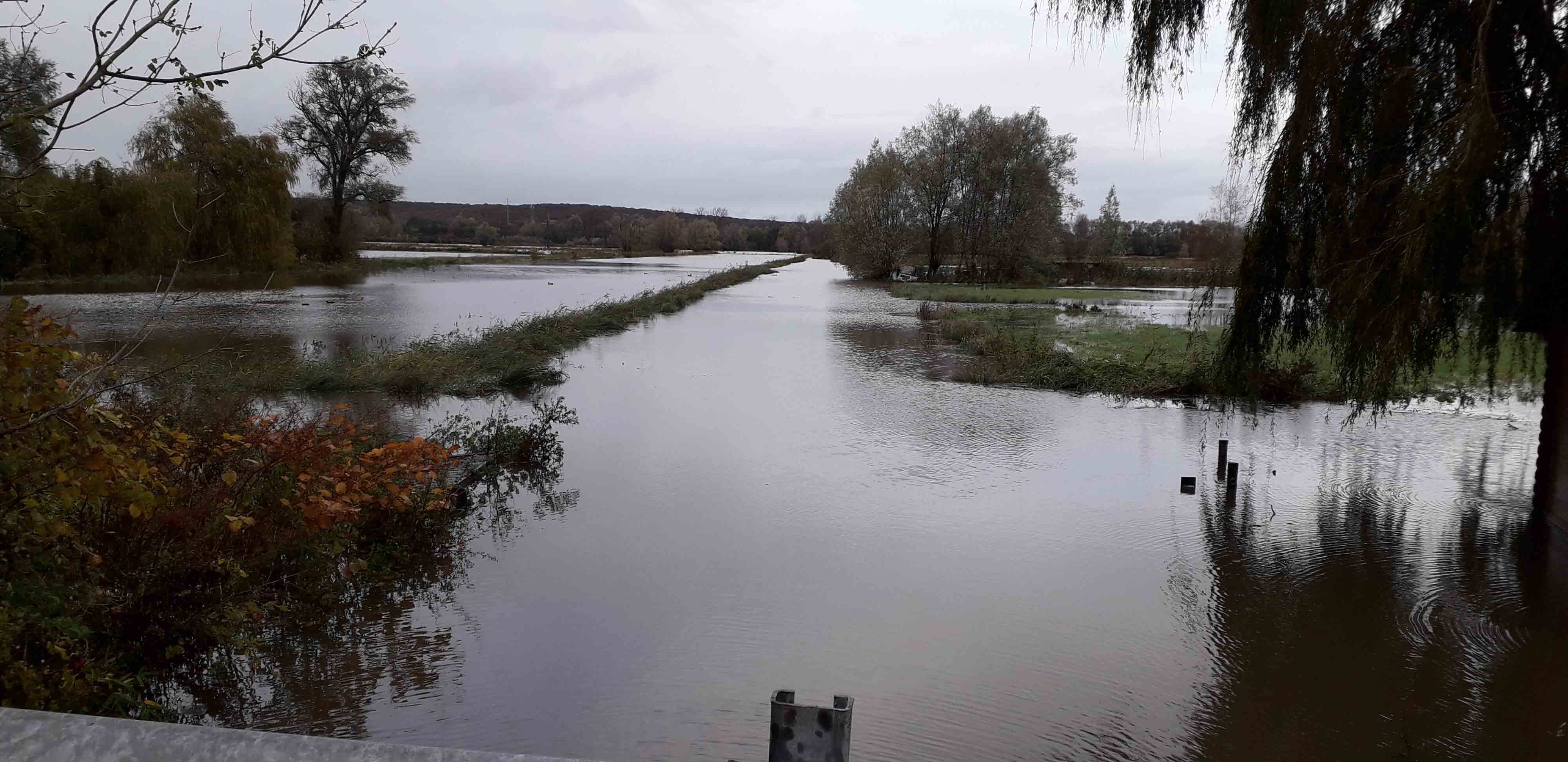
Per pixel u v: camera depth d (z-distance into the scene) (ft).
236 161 141.18
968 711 17.43
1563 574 25.46
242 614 18.07
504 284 158.92
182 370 45.62
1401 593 23.99
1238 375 32.35
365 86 183.42
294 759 2.45
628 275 196.95
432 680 18.13
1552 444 29.60
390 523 25.45
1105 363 62.23
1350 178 27.07
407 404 48.88
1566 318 26.99
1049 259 198.29
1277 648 20.58
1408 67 25.34
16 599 12.46
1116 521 30.14
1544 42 24.30
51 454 11.32
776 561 25.72
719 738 16.16
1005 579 24.71
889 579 24.48
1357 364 27.63
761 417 47.65
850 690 18.15
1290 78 28.12
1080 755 16.01
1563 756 16.16
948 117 191.01
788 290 167.22
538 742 15.90
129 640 16.84
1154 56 28.68
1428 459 39.75
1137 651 20.34
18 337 11.07
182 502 18.48
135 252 132.57
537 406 41.34
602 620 21.33
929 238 205.16
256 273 154.81
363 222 221.05
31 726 2.51
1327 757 16.08
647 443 40.65
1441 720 17.40
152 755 2.43
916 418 47.96
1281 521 30.48
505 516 29.48
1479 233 24.52
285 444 20.95
